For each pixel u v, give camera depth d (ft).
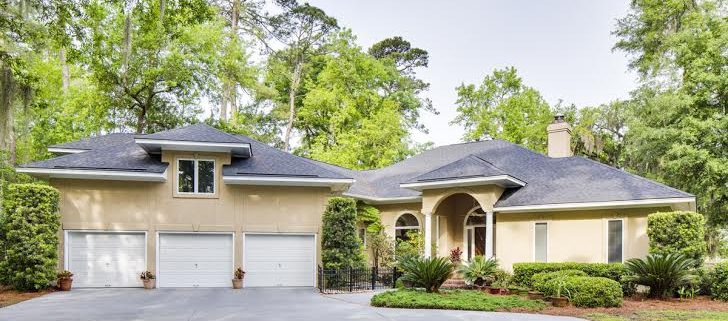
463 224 83.46
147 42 104.37
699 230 54.24
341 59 142.92
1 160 75.20
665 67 93.97
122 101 111.34
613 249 63.41
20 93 56.95
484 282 63.77
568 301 47.50
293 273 69.26
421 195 80.12
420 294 51.19
